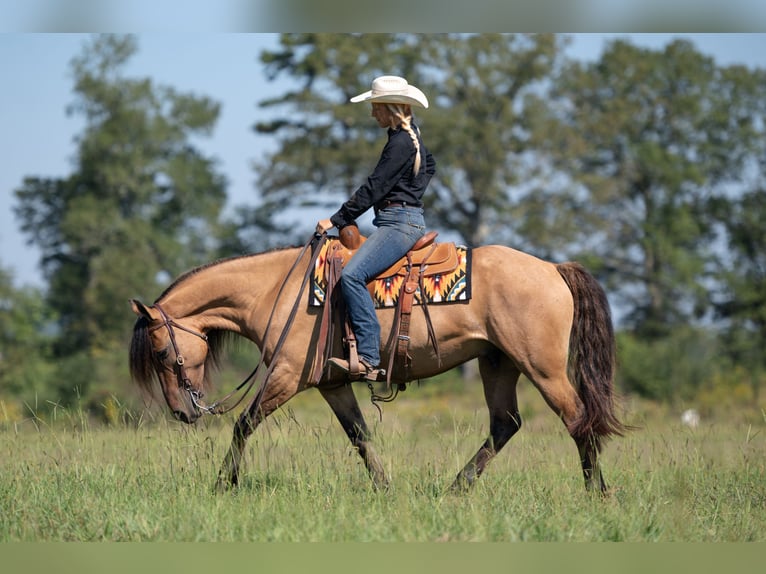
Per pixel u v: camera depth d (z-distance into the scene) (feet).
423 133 179.42
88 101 209.77
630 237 200.85
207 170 226.99
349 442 35.12
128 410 38.27
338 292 33.14
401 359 32.71
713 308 196.24
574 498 30.22
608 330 32.89
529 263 32.78
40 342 182.09
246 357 119.85
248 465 37.17
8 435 37.17
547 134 182.60
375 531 26.68
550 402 32.30
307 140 191.42
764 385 140.36
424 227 33.17
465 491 32.30
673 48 207.82
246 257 35.19
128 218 210.59
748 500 30.48
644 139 209.97
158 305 35.53
